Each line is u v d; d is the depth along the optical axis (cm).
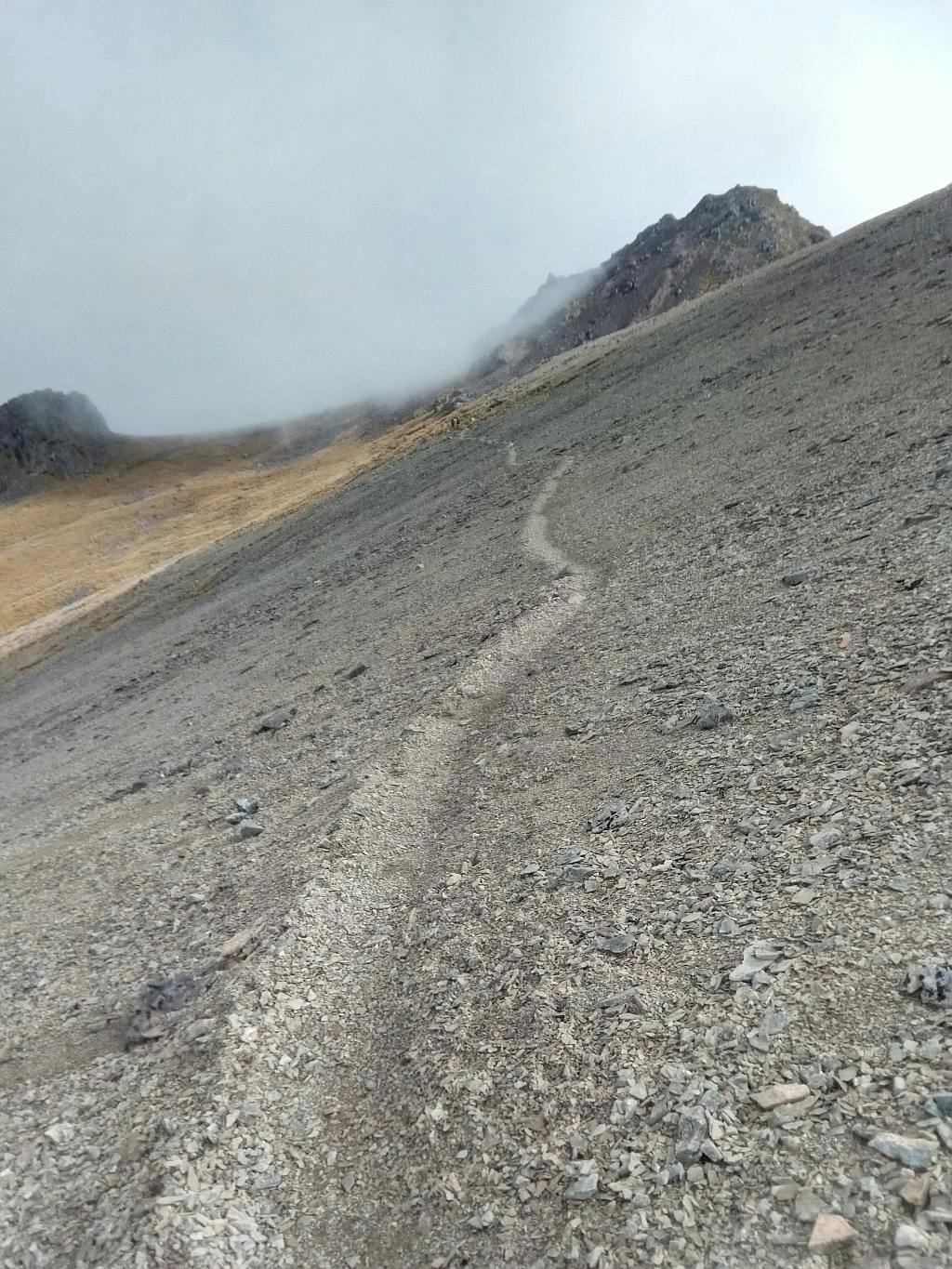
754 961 759
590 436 6106
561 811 1272
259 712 2991
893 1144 536
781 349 5412
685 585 2131
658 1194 598
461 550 4366
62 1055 1180
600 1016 799
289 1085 922
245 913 1380
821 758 1023
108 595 12725
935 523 1584
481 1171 707
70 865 2123
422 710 1962
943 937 672
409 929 1152
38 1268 772
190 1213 764
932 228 6738
